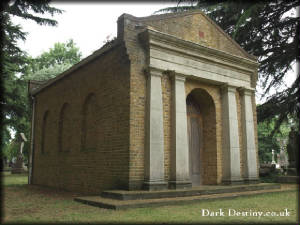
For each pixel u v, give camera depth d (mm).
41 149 17062
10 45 16609
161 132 9898
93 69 12227
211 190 10133
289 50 14789
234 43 13242
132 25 10203
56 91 15891
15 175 25078
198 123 12852
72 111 13828
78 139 12938
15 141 29922
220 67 12297
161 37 10328
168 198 8805
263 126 27578
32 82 19500
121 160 9680
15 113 16719
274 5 16156
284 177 15984
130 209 7523
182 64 10977
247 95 13188
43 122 17281
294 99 14445
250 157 12695
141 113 9836
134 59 9961
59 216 6758
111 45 10703
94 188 11172
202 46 11375
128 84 9789
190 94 12742
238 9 16594
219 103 12539
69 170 13438
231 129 12156
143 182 9484
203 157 12641
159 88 10148
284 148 29016
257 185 11922
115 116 10297
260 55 17438
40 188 14555
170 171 10203
